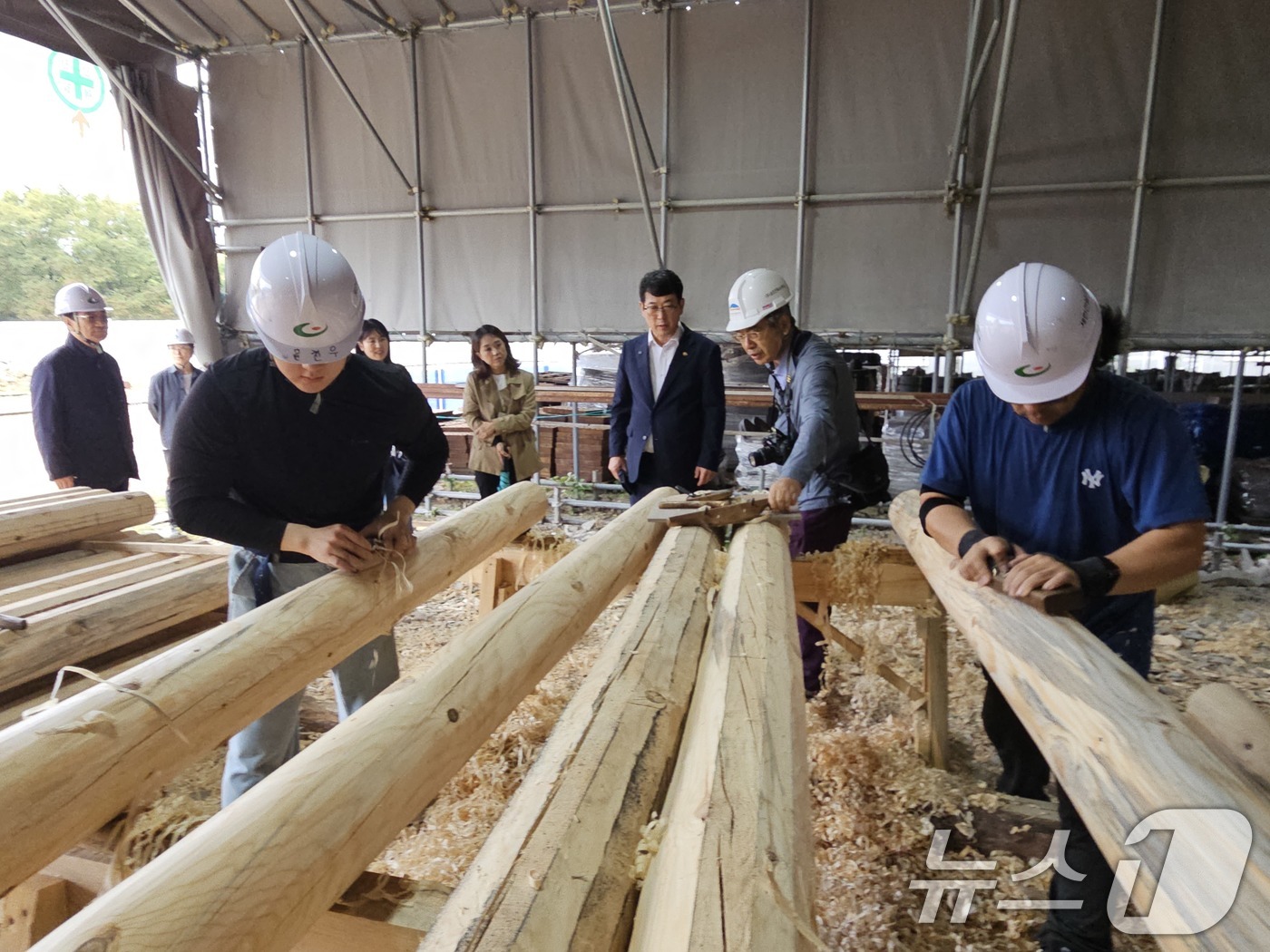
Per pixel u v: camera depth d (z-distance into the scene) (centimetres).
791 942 77
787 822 98
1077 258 559
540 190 657
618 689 137
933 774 256
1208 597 455
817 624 271
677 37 603
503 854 95
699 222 626
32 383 416
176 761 133
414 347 901
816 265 607
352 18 656
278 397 182
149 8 660
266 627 159
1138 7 520
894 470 603
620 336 661
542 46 630
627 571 227
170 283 736
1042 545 181
